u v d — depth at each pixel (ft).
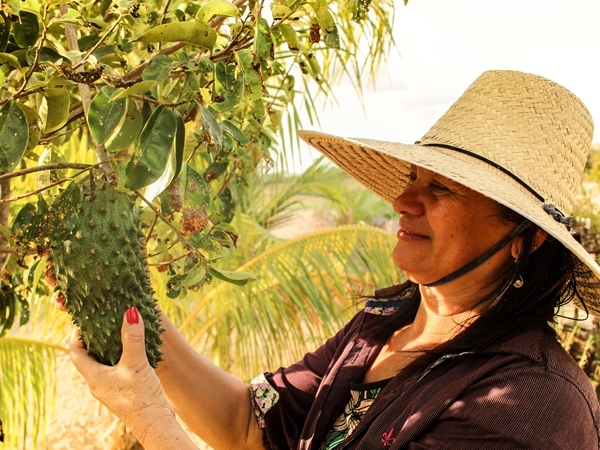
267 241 16.30
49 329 14.49
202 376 6.66
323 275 16.46
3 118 4.61
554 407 4.67
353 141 5.40
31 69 4.64
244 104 7.44
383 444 5.19
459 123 5.73
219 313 15.05
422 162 5.01
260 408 6.83
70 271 4.53
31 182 10.09
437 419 4.97
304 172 21.52
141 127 5.43
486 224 5.27
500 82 5.71
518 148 5.44
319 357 6.97
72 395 21.12
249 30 5.38
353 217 30.83
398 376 5.54
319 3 5.19
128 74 5.41
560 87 5.64
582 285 5.56
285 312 15.20
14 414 12.15
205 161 10.61
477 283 5.48
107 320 4.59
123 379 4.62
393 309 6.59
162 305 14.61
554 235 4.73
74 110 5.64
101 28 5.73
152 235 6.33
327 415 6.13
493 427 4.68
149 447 4.59
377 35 12.03
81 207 4.56
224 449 6.89
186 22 4.85
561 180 5.49
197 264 5.46
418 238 5.53
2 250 5.09
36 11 4.67
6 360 12.26
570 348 19.94
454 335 5.61
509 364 4.94
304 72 6.63
